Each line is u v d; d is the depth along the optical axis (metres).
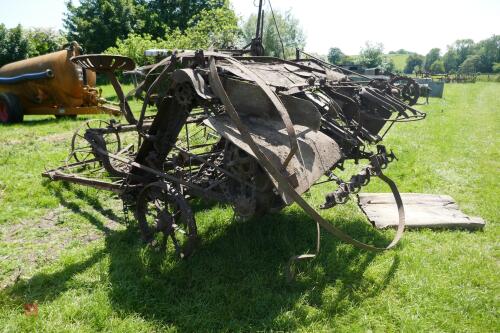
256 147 3.16
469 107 21.78
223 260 4.44
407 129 13.67
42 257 4.59
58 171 6.61
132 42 21.88
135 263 4.34
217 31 19.39
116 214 5.89
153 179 5.06
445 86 40.81
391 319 3.73
